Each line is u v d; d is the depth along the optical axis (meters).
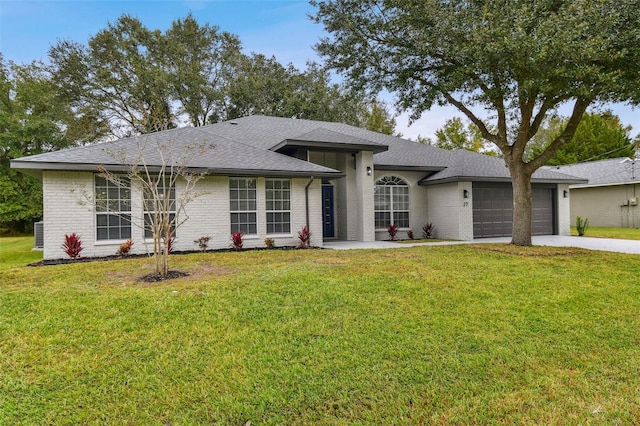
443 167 16.36
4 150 23.77
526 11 8.20
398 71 11.31
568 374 3.63
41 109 25.95
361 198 14.14
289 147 13.16
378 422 2.93
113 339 4.12
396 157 16.33
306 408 3.10
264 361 3.76
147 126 11.38
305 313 4.92
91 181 9.87
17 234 24.48
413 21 9.87
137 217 10.24
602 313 5.16
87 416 2.97
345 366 3.69
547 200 17.34
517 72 8.95
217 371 3.58
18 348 3.89
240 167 11.12
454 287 6.13
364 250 10.66
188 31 30.38
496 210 16.27
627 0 7.62
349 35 10.99
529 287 6.26
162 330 4.34
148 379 3.44
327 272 7.02
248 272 7.05
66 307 4.95
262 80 29.97
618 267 7.95
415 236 16.25
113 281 6.44
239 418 2.98
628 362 3.86
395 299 5.47
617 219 21.38
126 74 27.62
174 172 10.13
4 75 24.81
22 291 5.67
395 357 3.88
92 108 27.17
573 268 7.79
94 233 9.90
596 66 7.95
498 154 35.25
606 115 11.34
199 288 5.84
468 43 9.19
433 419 2.95
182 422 2.93
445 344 4.16
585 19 7.84
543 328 4.64
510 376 3.59
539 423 2.90
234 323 4.58
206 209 11.12
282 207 12.28
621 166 22.12
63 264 8.52
